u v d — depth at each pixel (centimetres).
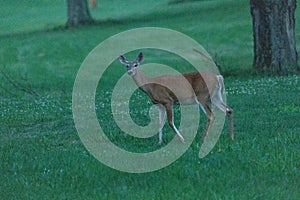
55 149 3070
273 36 5638
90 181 2475
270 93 4369
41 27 10294
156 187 2341
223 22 8894
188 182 2380
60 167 2705
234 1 10050
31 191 2403
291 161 2586
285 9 5631
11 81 6431
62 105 4578
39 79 6875
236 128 3256
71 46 8544
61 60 7912
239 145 2880
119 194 2288
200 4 10306
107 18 10338
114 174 2552
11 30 10275
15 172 2675
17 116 4138
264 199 2169
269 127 3259
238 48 7688
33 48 8575
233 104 3975
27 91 5831
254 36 5728
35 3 12144
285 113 3631
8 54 8338
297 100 4031
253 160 2620
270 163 2564
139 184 2400
